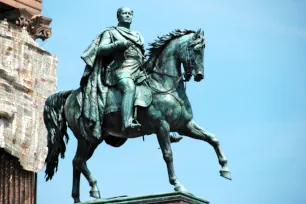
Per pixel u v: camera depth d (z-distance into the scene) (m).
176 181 26.67
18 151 37.09
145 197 26.14
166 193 26.00
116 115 27.53
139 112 27.31
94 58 27.97
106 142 28.69
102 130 27.88
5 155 37.31
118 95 27.56
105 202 26.44
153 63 27.72
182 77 27.38
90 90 27.84
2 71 36.78
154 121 27.14
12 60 37.34
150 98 27.25
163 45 27.66
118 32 28.28
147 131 27.52
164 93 27.23
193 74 27.03
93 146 28.06
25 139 37.31
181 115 27.22
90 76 27.97
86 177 27.92
